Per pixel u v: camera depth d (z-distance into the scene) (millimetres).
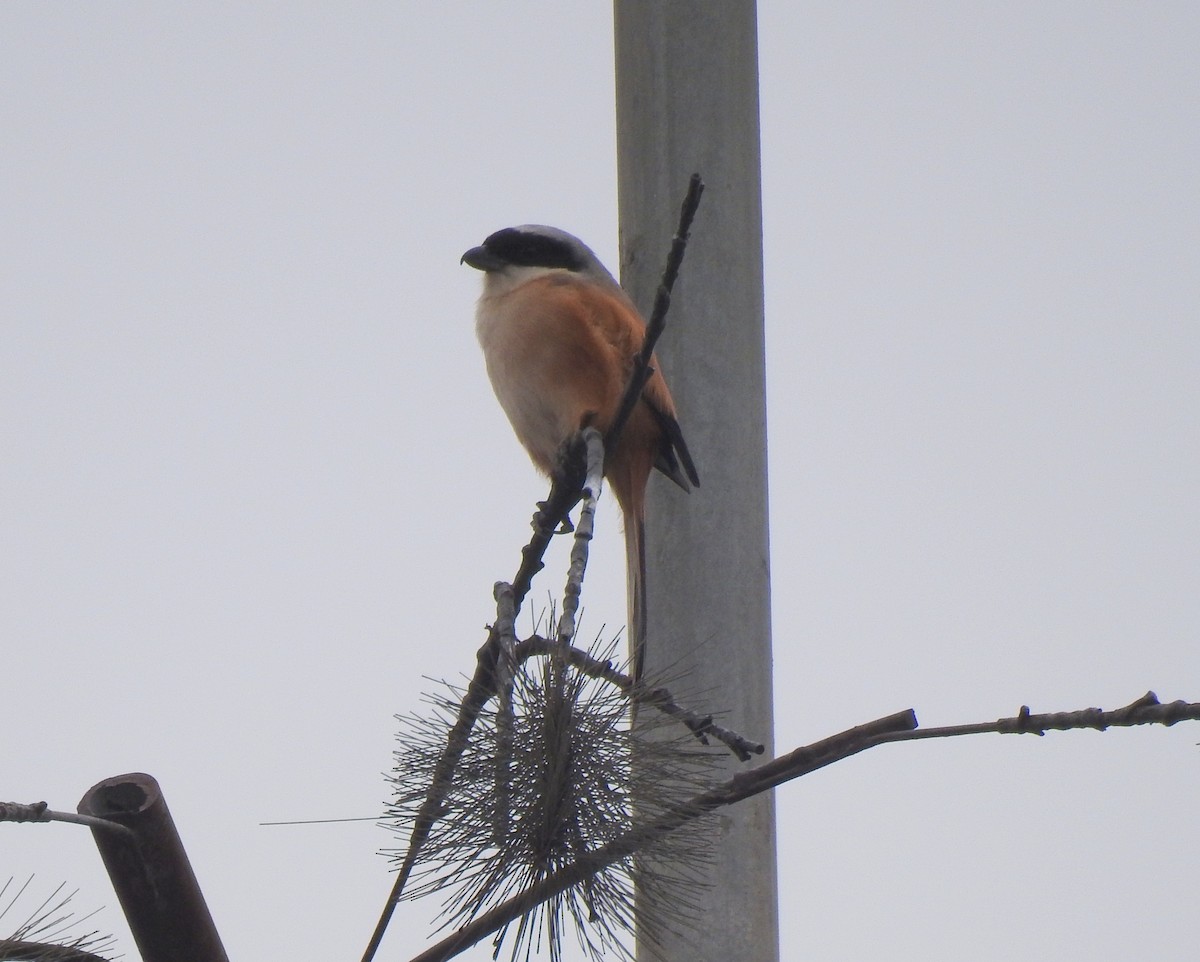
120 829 6867
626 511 10852
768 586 10945
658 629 10711
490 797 5605
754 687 10492
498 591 6512
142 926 7148
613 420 7512
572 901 5508
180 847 7082
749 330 11523
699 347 11320
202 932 7211
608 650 5863
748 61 12219
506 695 5727
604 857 5531
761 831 9930
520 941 5480
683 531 10875
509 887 5566
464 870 5570
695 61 12047
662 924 5746
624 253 12047
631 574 10578
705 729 6004
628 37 12391
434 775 5723
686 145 11867
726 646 10516
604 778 5617
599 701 5738
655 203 11891
